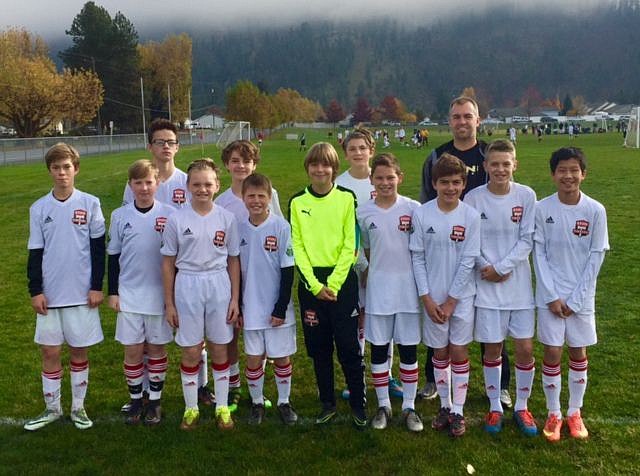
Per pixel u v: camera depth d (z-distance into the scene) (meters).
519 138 59.66
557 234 4.16
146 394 4.84
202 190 4.25
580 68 198.75
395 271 4.36
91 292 4.37
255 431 4.38
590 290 4.09
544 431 4.18
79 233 4.32
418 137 49.25
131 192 4.89
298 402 4.85
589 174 20.44
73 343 4.36
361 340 5.02
